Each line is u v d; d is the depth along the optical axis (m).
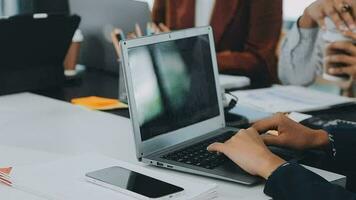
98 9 2.65
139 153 1.53
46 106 2.16
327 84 2.39
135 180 1.34
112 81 2.60
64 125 1.92
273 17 2.48
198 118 1.72
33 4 2.84
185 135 1.67
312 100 2.21
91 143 1.74
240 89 2.41
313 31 2.39
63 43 2.42
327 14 2.34
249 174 1.45
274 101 2.17
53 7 2.79
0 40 2.21
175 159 1.53
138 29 2.53
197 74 1.74
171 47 1.65
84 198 1.26
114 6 2.58
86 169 1.44
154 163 1.52
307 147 1.72
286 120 1.71
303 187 1.32
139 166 1.49
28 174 1.41
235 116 1.99
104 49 2.68
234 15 2.57
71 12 2.76
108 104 2.20
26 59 2.34
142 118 1.54
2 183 1.40
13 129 1.87
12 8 2.92
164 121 1.60
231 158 1.49
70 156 1.59
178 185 1.34
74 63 2.60
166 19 2.72
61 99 2.29
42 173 1.42
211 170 1.47
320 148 1.75
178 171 1.50
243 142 1.50
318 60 2.40
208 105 1.77
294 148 1.70
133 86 1.51
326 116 2.05
